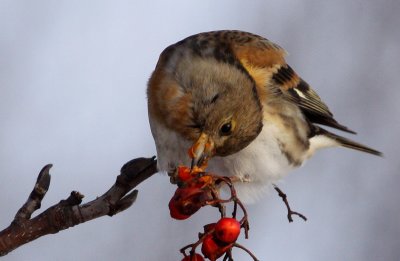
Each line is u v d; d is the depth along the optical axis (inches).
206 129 418.3
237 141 426.3
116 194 354.0
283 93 466.6
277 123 451.5
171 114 425.4
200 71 425.1
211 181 344.5
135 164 358.3
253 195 458.3
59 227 344.5
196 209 342.3
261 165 443.2
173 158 434.0
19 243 342.3
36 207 347.6
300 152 470.9
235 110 420.8
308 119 505.0
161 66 441.1
